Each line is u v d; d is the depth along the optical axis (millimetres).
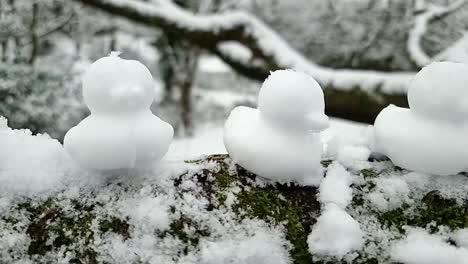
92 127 300
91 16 1990
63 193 315
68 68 1709
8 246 303
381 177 341
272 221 320
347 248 312
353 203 332
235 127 329
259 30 1279
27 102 1162
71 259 305
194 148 1728
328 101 1141
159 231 310
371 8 1325
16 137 323
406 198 333
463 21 1265
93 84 300
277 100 308
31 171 314
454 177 341
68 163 321
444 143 321
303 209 326
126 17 1397
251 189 328
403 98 1059
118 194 316
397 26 1286
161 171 325
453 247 320
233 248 310
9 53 1714
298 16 1444
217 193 323
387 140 337
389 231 326
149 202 313
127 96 295
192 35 1352
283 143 316
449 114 321
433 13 1193
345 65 1356
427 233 326
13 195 311
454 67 324
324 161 359
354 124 1542
